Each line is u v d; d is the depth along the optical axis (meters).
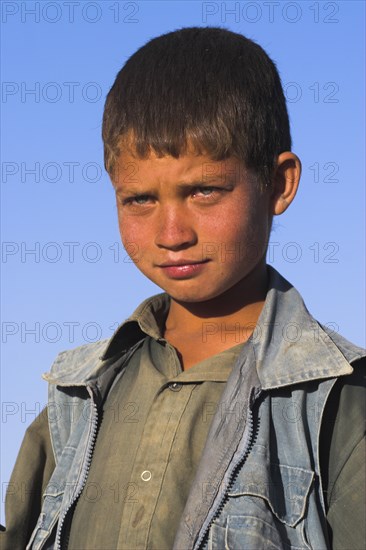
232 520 2.80
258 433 2.90
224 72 3.08
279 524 2.82
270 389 2.98
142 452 2.97
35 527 3.33
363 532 2.85
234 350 3.05
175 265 2.94
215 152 2.92
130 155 2.98
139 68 3.13
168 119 2.94
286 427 2.94
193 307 3.17
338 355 3.00
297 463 2.88
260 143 3.05
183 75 3.06
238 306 3.14
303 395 2.98
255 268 3.17
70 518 3.13
